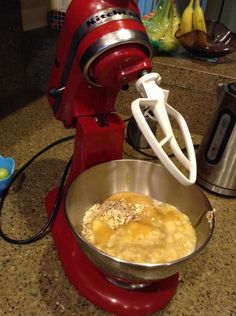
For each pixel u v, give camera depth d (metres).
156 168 0.47
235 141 0.56
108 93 0.43
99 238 0.39
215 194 0.62
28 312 0.38
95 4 0.34
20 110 0.81
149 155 0.71
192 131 0.84
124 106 0.87
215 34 0.84
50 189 0.57
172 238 0.40
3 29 0.72
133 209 0.45
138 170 0.48
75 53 0.37
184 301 0.42
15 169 0.61
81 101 0.42
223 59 0.83
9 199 0.54
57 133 0.75
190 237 0.40
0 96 0.81
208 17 1.39
